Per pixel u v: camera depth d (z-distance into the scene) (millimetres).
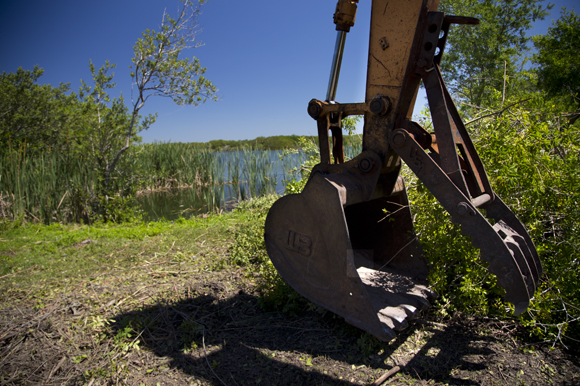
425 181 2656
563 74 10281
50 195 10117
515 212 3547
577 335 2859
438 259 3385
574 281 2955
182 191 15234
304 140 6691
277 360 2738
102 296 3957
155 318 3340
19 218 8711
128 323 3189
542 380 2410
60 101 14352
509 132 3822
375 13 2877
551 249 3229
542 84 10648
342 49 3252
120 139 11188
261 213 7191
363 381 2459
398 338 2967
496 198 3076
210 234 6738
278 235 3227
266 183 13219
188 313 3514
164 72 10094
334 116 3285
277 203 3188
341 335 3045
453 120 3074
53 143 13922
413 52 2725
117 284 4320
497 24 17156
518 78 6973
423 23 2676
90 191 10695
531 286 2555
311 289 3029
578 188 3264
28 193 9773
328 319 3312
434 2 2703
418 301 3123
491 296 3508
